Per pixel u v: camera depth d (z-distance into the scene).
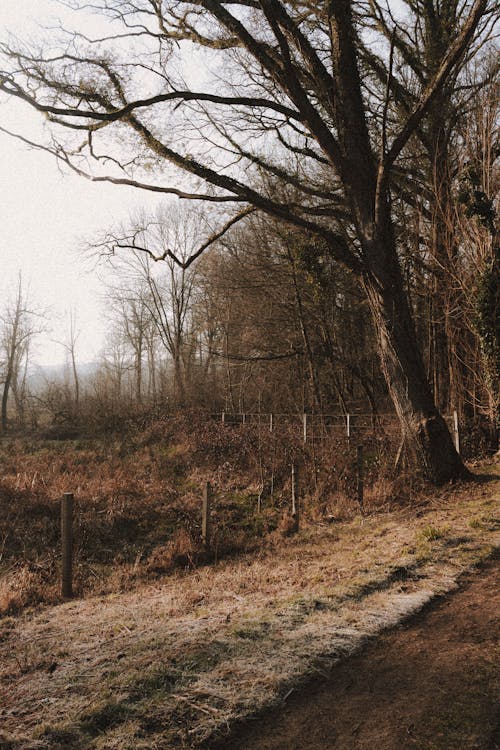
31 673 4.35
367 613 5.05
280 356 24.33
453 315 16.56
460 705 3.47
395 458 13.38
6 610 6.84
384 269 12.23
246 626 4.79
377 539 8.33
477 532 7.76
